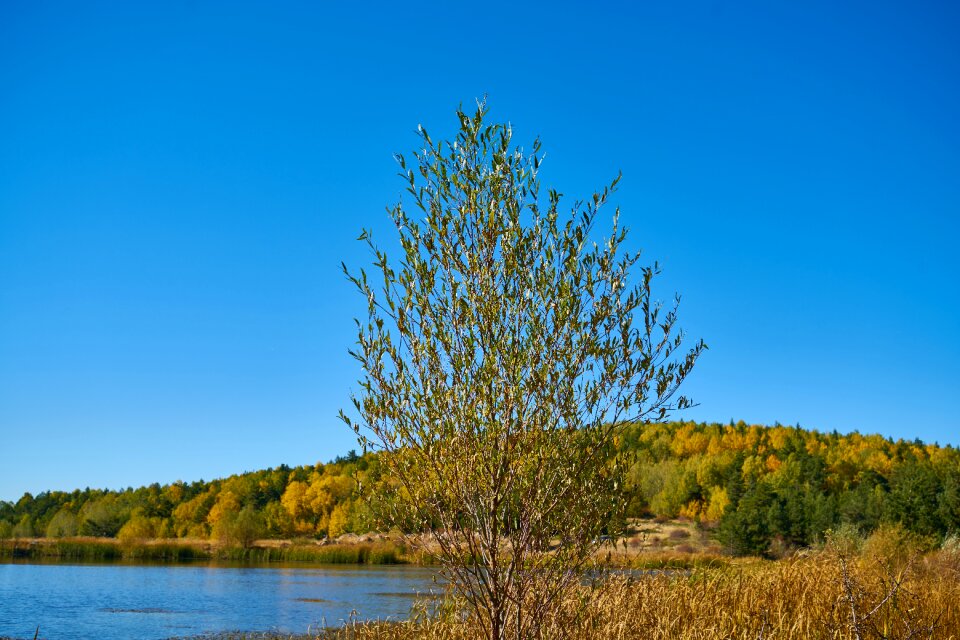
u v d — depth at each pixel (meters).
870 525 54.88
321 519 88.19
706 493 85.19
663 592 8.81
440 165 6.00
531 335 5.81
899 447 120.56
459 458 5.71
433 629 7.60
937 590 10.68
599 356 5.91
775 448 119.50
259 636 17.44
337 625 18.83
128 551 59.59
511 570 5.71
